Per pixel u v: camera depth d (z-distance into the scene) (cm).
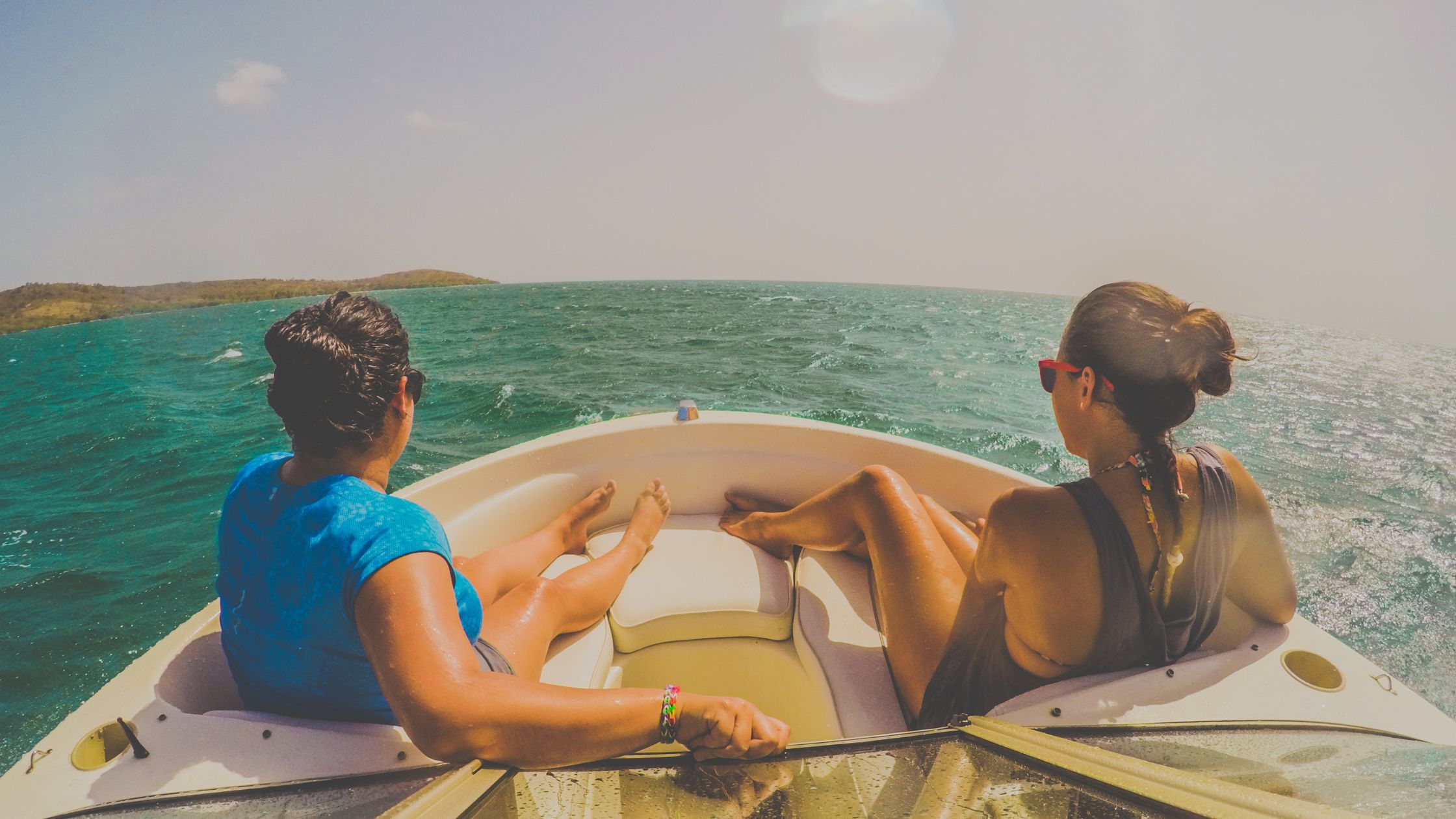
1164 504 108
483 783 77
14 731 360
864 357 1522
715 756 90
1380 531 571
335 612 98
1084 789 67
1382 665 390
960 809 68
